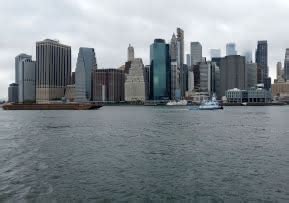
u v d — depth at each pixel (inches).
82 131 4170.8
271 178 1648.6
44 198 1362.0
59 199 1352.1
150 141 3110.2
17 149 2623.0
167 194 1418.6
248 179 1636.3
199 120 6363.2
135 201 1338.6
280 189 1462.8
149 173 1780.3
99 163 2046.0
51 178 1673.2
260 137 3390.7
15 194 1409.9
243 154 2340.1
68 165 1990.7
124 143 2974.9
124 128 4608.8
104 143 2979.8
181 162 2068.2
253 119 6643.7
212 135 3599.9
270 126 4840.1
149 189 1488.7
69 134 3791.8
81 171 1830.7
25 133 3929.6
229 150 2524.6
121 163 2047.2
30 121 6304.1
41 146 2795.3
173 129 4387.3
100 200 1346.0
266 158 2180.1
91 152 2466.8
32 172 1803.6
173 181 1617.9
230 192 1433.3
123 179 1657.2
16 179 1652.3
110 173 1781.5
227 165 1966.0
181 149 2593.5
